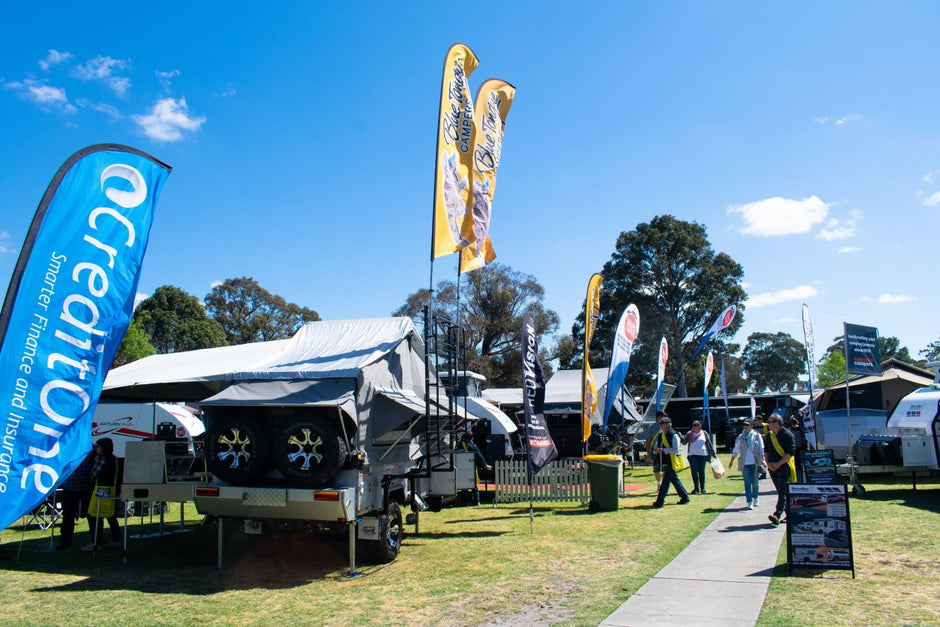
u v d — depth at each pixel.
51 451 5.16
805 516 7.01
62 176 5.37
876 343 14.00
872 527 9.39
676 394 51.72
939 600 5.87
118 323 5.73
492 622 5.70
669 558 7.89
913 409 13.53
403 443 9.39
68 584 7.46
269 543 9.38
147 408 15.79
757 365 89.62
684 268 49.62
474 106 11.18
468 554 8.60
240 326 58.16
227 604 6.51
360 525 8.05
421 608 6.19
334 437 7.36
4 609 6.42
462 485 13.48
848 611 5.59
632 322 15.55
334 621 5.86
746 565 7.37
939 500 12.02
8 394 4.92
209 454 7.68
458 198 10.29
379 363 8.68
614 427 23.64
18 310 5.02
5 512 4.82
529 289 48.59
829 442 16.28
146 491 8.23
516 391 26.84
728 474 19.03
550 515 11.99
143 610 6.34
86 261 5.50
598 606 6.00
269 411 7.89
